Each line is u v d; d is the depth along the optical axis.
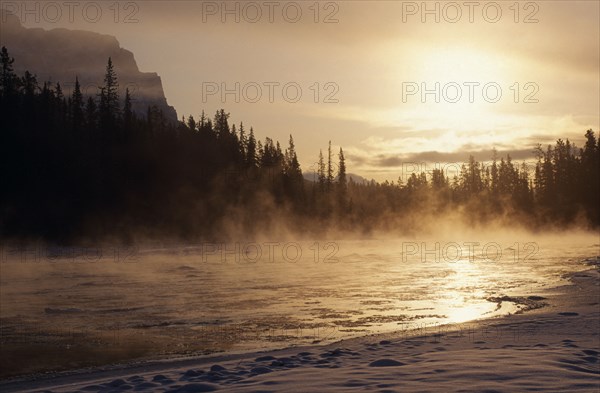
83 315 18.77
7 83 70.06
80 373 11.20
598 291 22.62
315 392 7.38
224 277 32.06
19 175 62.72
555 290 23.72
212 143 89.44
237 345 13.94
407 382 7.75
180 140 84.88
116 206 67.88
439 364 8.96
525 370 8.30
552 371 8.21
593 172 104.25
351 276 32.53
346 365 9.43
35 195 62.38
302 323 17.08
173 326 16.70
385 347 11.55
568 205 104.75
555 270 35.34
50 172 65.06
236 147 94.31
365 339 13.53
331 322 17.20
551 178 108.88
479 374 8.08
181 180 78.56
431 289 25.70
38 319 17.98
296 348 13.16
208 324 17.00
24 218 59.66
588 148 107.44
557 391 7.05
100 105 79.38
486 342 11.93
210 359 12.18
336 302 21.72
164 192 75.88
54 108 77.19
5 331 15.93
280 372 8.91
